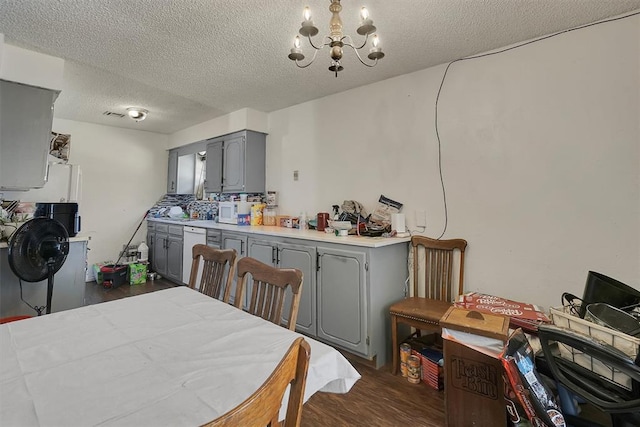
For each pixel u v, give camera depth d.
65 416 0.68
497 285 2.17
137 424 0.66
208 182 4.21
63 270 2.56
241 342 1.06
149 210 4.98
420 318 2.01
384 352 2.29
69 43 2.13
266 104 3.45
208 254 1.83
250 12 1.76
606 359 1.08
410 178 2.58
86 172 4.39
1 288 2.32
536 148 2.02
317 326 2.46
